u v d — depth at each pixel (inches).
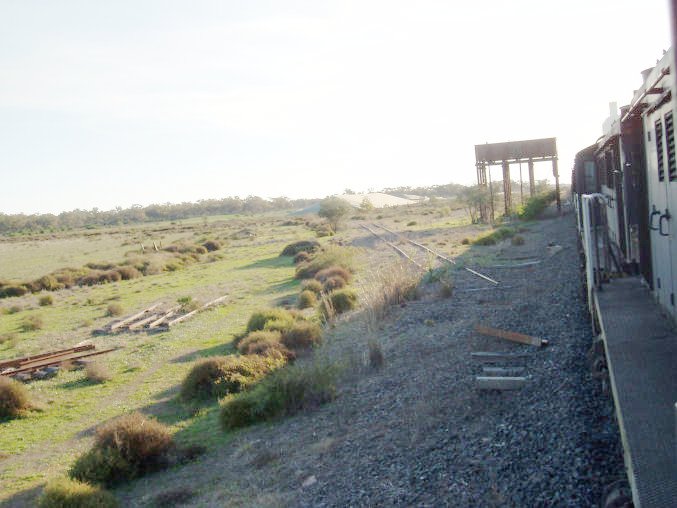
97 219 6884.8
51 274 1676.9
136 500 350.9
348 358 516.7
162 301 1130.0
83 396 588.4
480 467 264.1
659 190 273.4
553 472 238.2
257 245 2231.8
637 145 344.8
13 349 845.8
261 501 300.4
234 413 439.8
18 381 626.5
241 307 978.1
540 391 332.2
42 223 6456.7
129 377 636.7
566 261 774.5
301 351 603.5
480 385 362.3
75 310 1155.9
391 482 279.1
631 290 335.6
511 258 910.4
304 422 410.3
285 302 959.0
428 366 446.0
